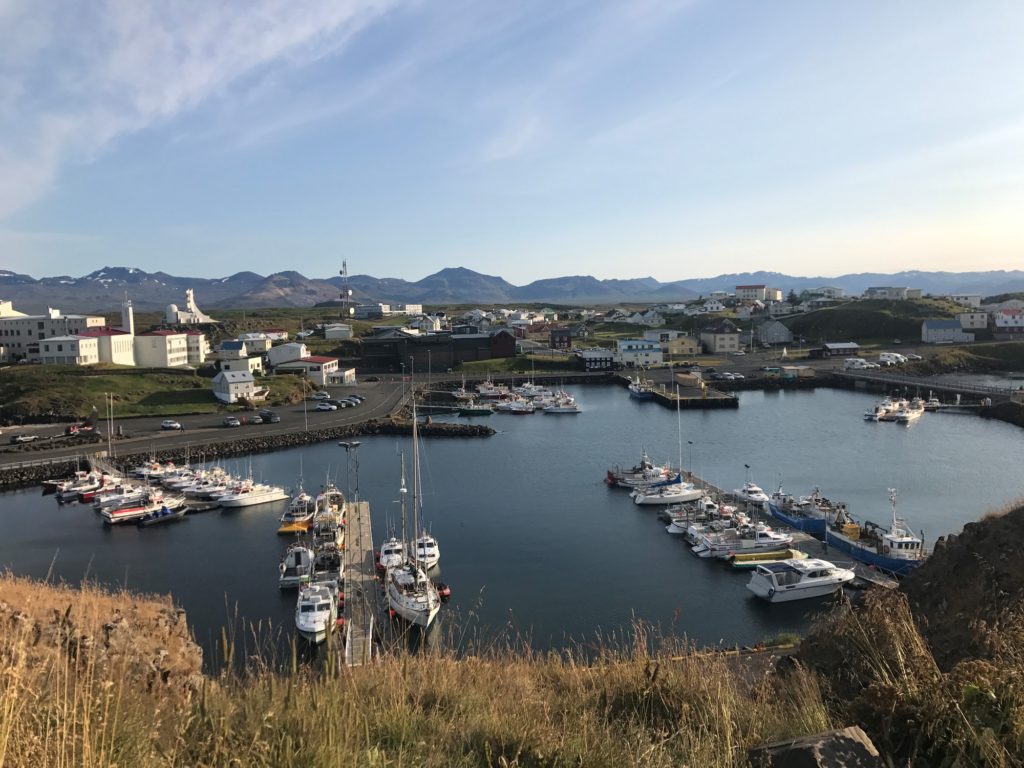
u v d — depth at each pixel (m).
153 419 74.50
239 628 27.19
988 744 4.46
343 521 40.91
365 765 4.70
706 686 6.78
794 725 5.88
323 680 6.09
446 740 5.56
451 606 29.75
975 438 66.44
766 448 63.12
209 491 48.09
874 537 36.06
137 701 5.12
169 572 34.53
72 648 7.10
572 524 41.78
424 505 46.00
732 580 32.72
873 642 7.61
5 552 37.97
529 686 7.59
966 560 14.16
